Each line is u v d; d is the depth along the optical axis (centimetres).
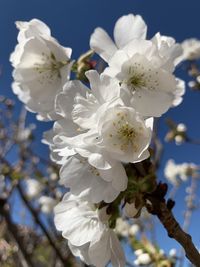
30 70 13
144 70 11
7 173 28
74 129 11
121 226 28
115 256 12
